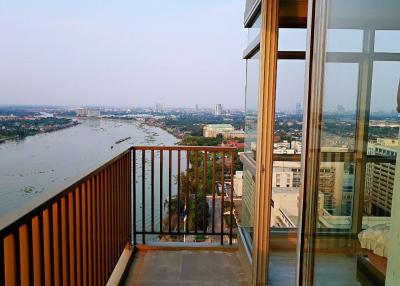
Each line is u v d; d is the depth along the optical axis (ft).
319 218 5.11
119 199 9.23
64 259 5.33
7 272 3.69
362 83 4.16
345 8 4.48
